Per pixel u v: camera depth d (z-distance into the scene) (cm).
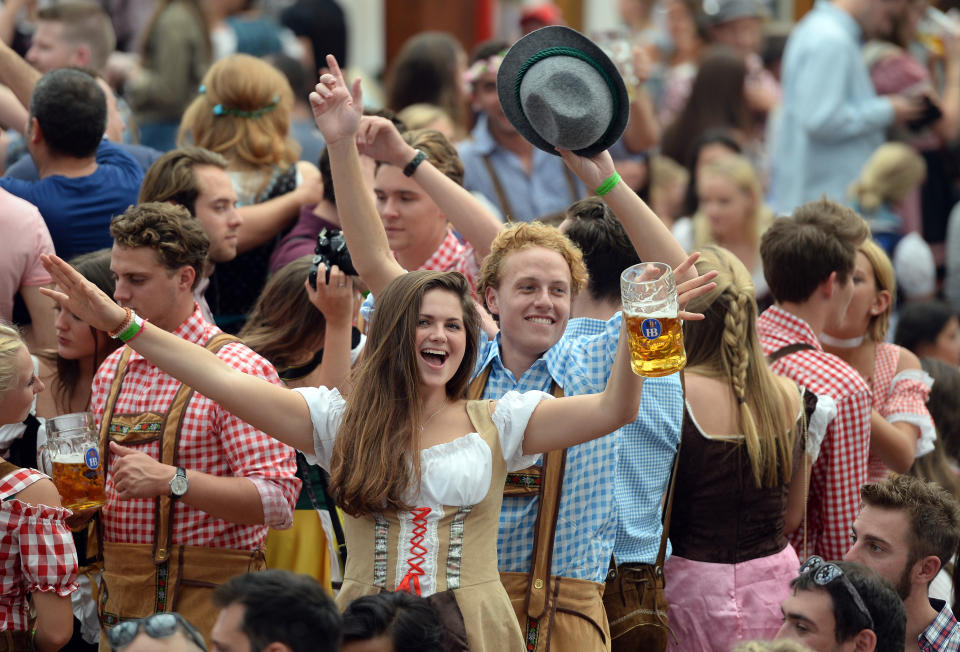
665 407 1317
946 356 2145
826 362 1554
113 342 1461
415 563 1109
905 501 1346
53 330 1602
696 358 1435
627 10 3909
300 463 1497
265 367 1338
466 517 1129
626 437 1299
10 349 1238
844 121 2916
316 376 1531
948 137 3050
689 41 3556
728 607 1384
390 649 1048
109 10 3238
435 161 1678
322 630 1003
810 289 1579
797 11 4222
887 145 2878
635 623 1298
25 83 1964
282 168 1914
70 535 1235
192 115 1930
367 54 4250
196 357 1147
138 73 2705
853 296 1736
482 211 1472
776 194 3055
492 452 1137
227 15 3247
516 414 1142
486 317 1433
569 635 1212
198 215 1606
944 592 1638
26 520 1212
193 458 1299
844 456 1534
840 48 2917
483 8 3844
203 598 1292
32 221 1585
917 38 3181
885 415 1747
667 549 1409
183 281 1340
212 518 1302
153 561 1295
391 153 1472
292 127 2481
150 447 1303
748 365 1419
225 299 1841
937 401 1819
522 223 1295
